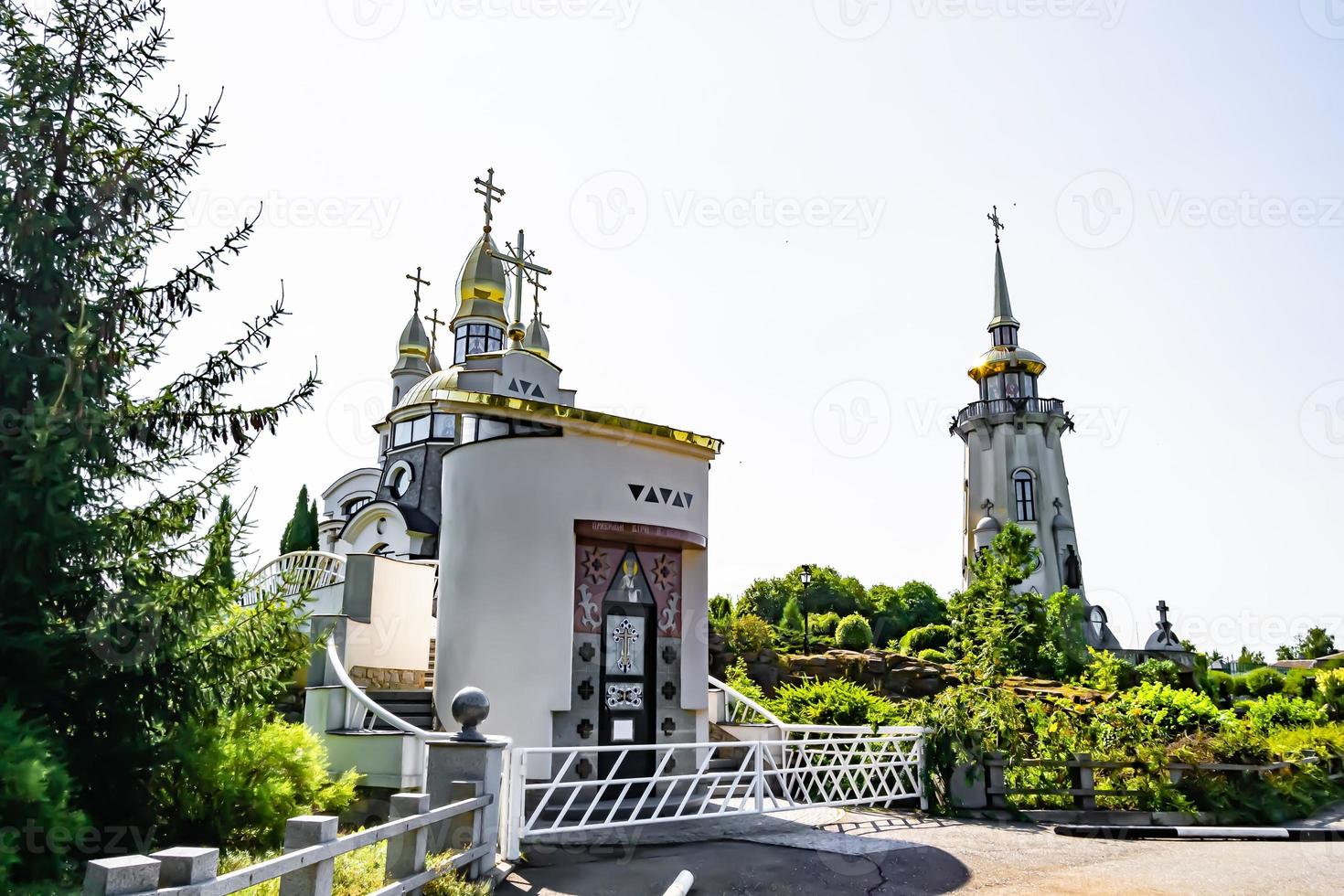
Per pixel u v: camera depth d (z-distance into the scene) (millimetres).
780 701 16812
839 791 12211
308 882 5090
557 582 11781
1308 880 8578
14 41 7918
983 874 8758
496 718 11375
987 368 48656
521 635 11555
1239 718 21344
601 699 12055
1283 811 12742
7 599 7105
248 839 8531
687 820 10719
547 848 9312
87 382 7492
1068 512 45438
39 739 6754
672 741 12664
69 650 7250
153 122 8664
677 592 13156
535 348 32469
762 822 11094
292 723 12000
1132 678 30062
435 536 27406
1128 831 11109
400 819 6438
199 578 7883
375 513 28031
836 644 33344
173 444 8242
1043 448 46281
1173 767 12812
